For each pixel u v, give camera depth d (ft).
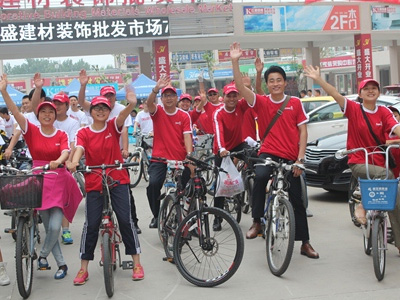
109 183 17.37
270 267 18.04
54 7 60.75
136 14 63.05
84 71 24.36
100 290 17.28
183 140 21.65
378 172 17.81
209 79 147.43
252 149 23.02
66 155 17.80
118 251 18.98
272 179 19.77
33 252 17.51
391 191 15.90
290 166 18.33
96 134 17.78
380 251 16.93
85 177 17.69
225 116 23.39
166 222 19.71
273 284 17.01
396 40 88.63
